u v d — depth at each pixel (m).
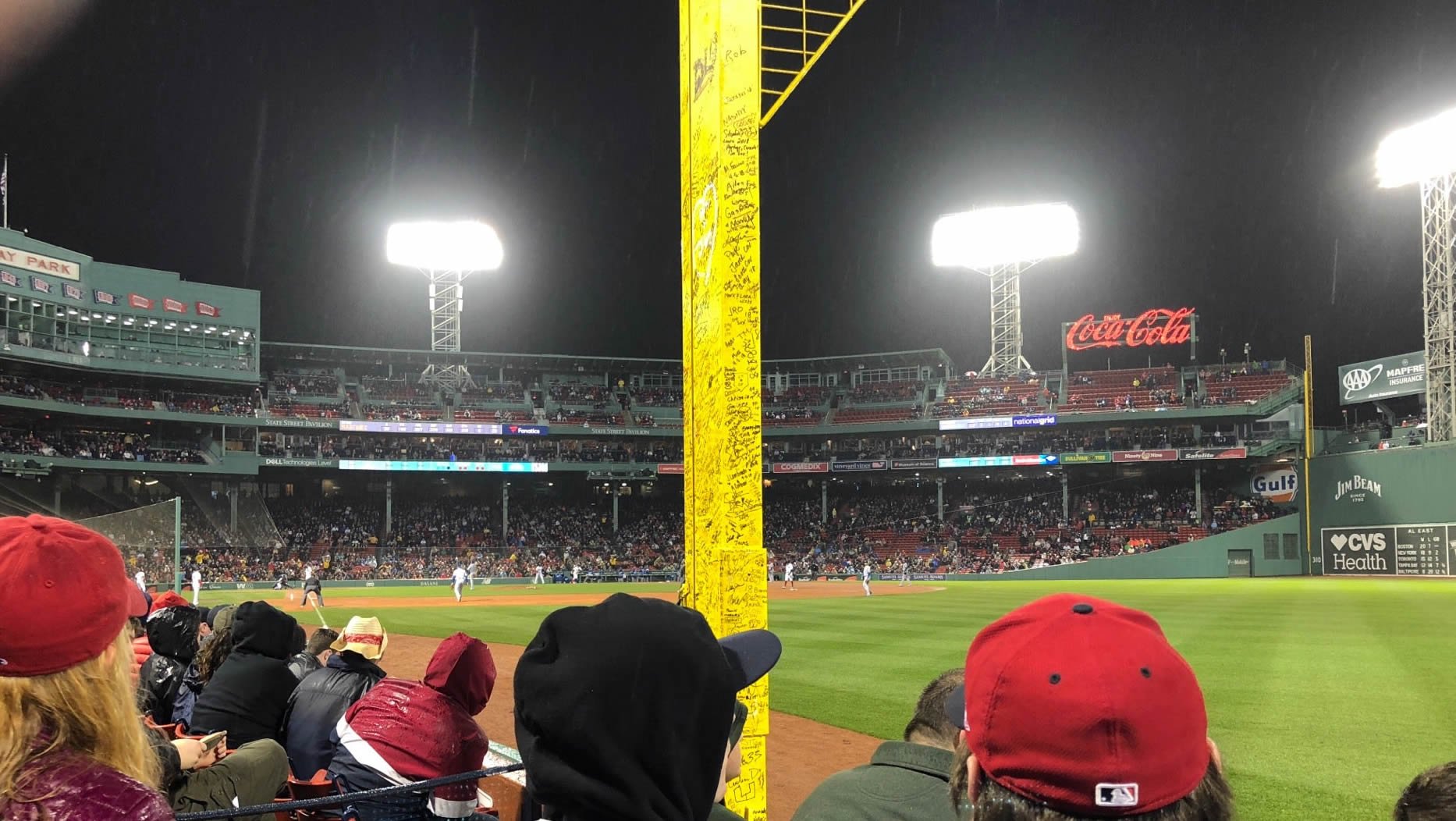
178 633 6.10
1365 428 59.78
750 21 3.81
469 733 3.67
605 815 1.58
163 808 1.56
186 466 50.03
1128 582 44.72
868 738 9.54
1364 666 13.90
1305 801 6.81
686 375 4.46
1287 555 50.06
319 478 58.31
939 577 52.25
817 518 62.03
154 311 51.44
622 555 58.47
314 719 4.59
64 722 1.52
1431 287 46.78
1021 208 59.28
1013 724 1.46
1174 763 1.41
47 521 1.69
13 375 48.38
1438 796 1.91
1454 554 44.41
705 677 1.72
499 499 62.88
